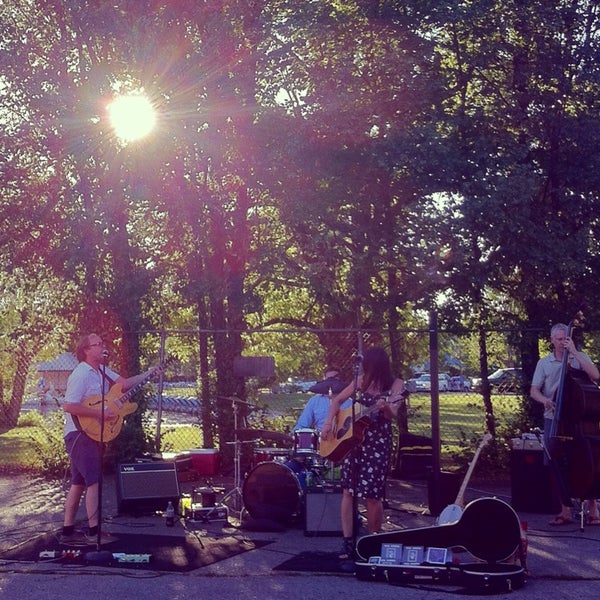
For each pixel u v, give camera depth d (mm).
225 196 12789
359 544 6949
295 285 12695
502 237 11852
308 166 11930
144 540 8250
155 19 11984
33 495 11062
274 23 12031
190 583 6711
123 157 12195
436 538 6879
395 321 12422
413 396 13453
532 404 12617
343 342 12953
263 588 6570
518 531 6805
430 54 12086
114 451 12289
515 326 12438
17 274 13133
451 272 11742
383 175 12008
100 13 11945
